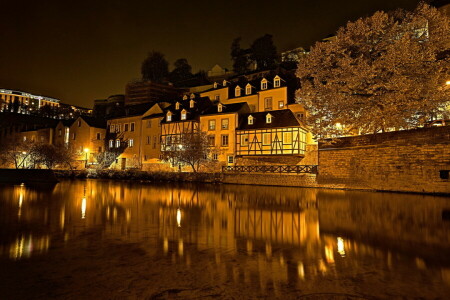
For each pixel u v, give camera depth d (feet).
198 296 14.67
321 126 86.22
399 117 73.72
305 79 94.63
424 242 25.48
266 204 50.11
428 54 70.18
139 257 20.95
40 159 150.51
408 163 67.62
